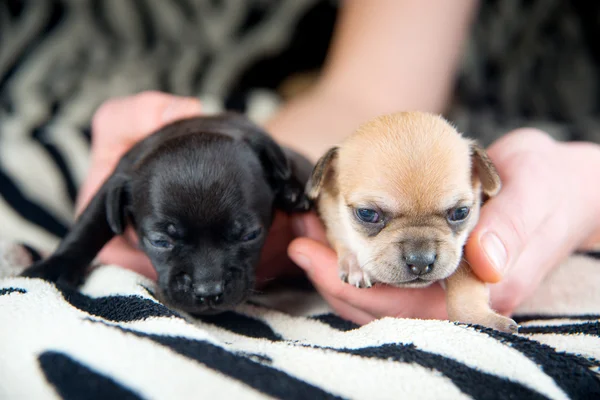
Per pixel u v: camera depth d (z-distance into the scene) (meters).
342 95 0.45
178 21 0.52
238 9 0.53
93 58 0.50
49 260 0.27
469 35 0.52
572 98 0.50
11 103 0.46
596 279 0.27
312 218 0.29
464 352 0.20
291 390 0.18
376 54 0.45
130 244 0.30
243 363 0.19
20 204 0.35
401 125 0.26
